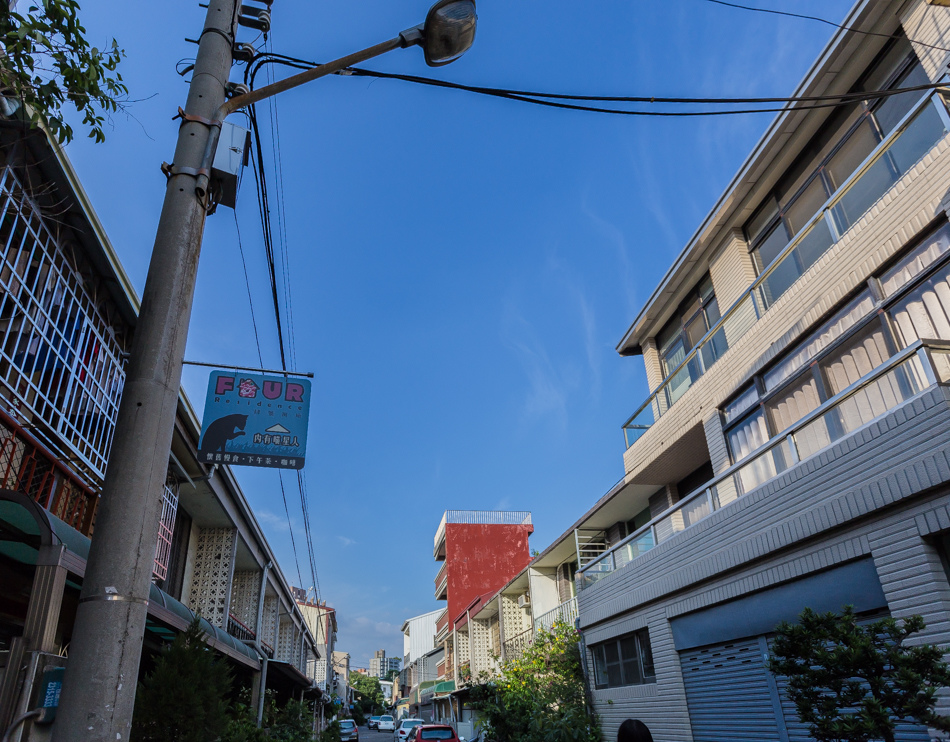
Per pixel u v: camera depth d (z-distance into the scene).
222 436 7.47
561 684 14.80
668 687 10.28
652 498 16.05
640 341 16.30
